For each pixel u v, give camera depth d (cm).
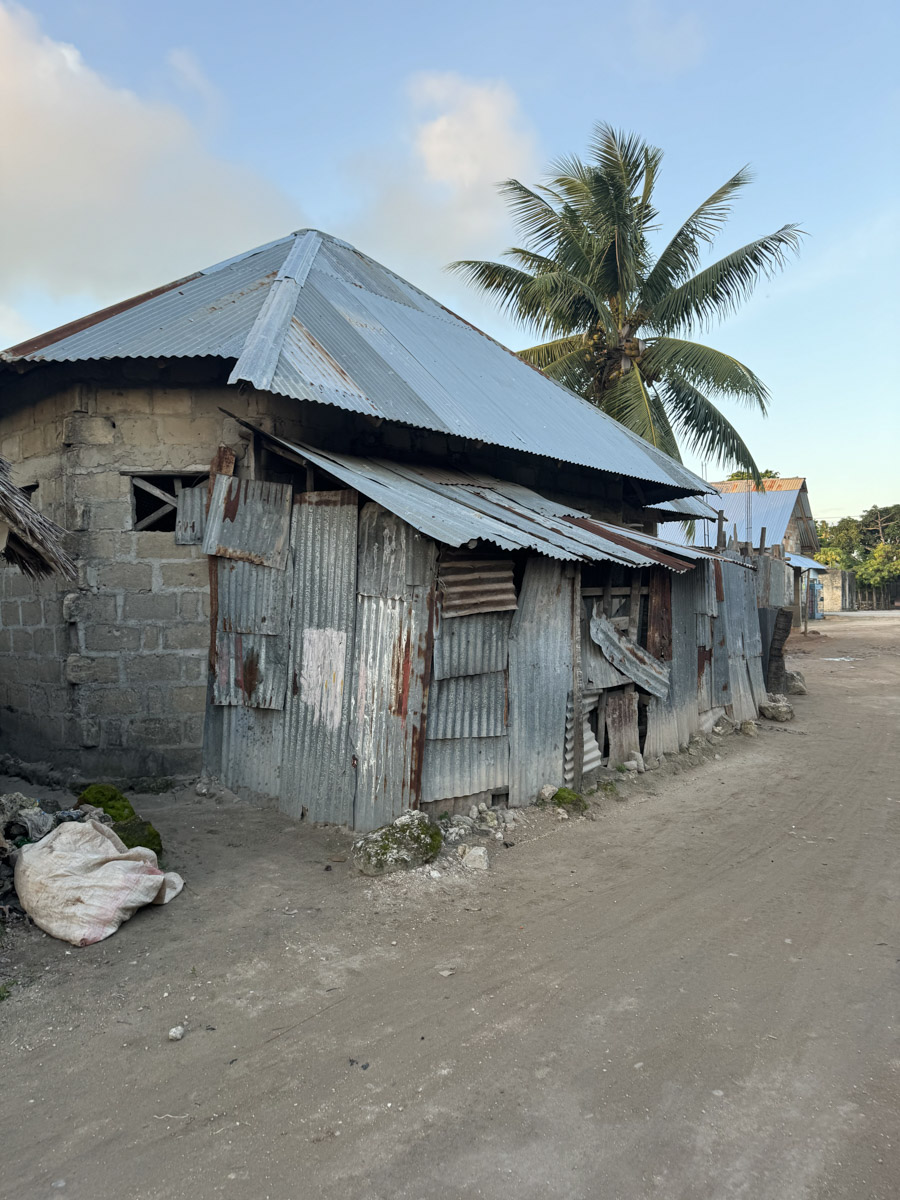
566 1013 391
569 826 687
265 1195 274
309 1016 384
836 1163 289
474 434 809
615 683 845
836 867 608
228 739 715
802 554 3953
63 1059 348
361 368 785
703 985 421
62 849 469
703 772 920
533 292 1664
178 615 727
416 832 569
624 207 1677
